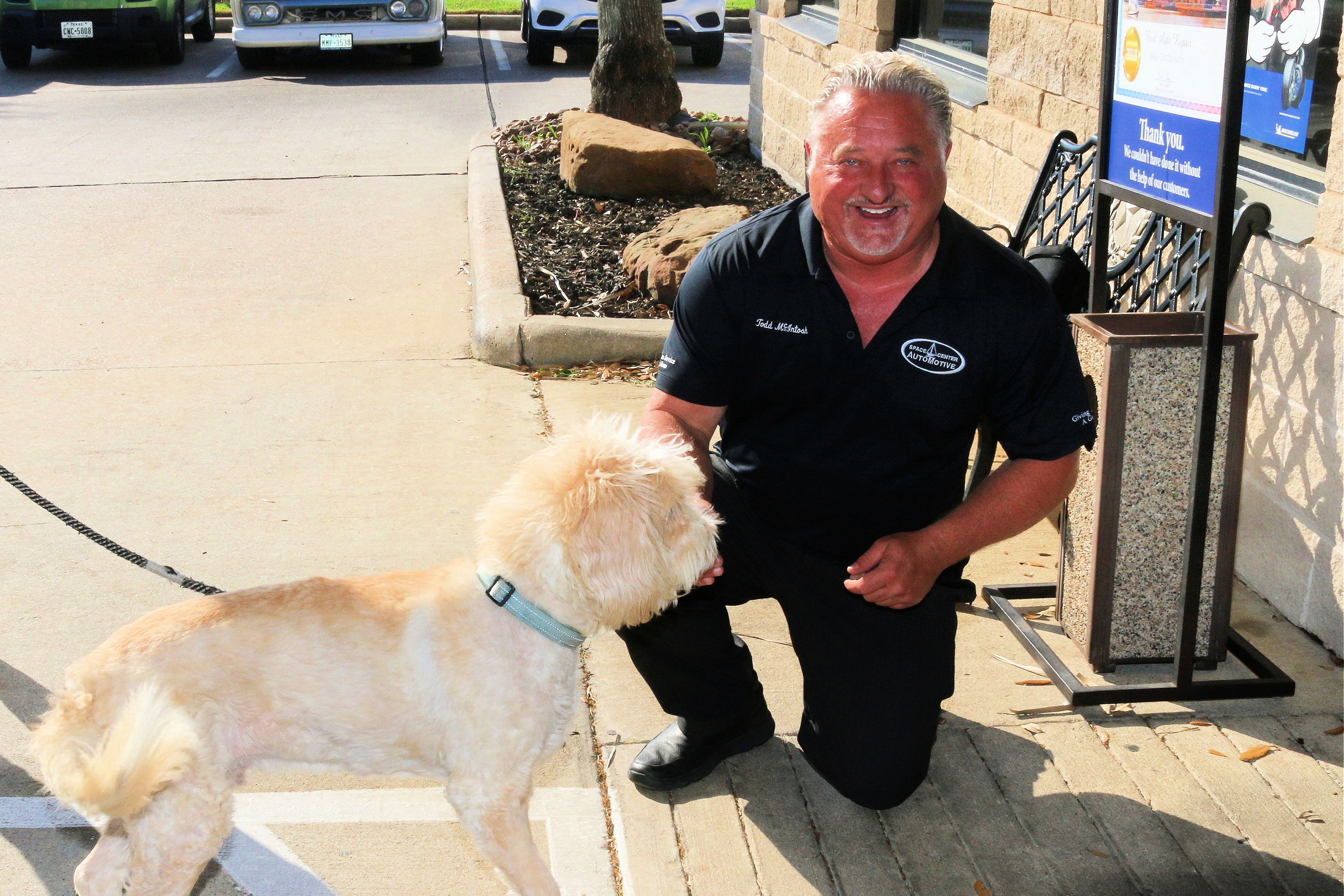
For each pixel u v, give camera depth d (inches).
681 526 94.2
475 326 257.3
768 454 118.2
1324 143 159.3
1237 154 124.3
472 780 95.7
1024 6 226.7
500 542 94.3
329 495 191.6
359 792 126.6
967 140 256.2
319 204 373.1
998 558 176.4
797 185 379.6
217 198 378.6
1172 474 140.1
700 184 368.5
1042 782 128.0
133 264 312.3
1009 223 234.7
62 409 222.5
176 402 227.1
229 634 94.3
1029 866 116.1
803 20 396.2
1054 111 215.6
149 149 445.1
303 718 95.5
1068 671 144.8
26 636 150.1
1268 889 112.8
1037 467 112.1
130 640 94.0
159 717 84.7
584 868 115.6
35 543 173.6
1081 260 174.9
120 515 183.3
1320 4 158.9
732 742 128.4
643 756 127.2
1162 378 137.0
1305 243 150.8
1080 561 148.6
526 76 615.8
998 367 109.7
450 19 797.9
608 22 437.4
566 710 99.7
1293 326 154.0
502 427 219.1
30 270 305.7
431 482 196.9
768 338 112.2
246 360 249.8
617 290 282.7
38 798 123.3
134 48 697.0
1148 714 139.4
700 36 636.1
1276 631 155.9
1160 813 123.0
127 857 100.5
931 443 113.4
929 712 117.6
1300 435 153.9
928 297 107.7
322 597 97.7
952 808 124.3
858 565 105.7
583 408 227.8
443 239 338.3
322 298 289.3
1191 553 134.9
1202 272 160.6
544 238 329.7
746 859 116.6
